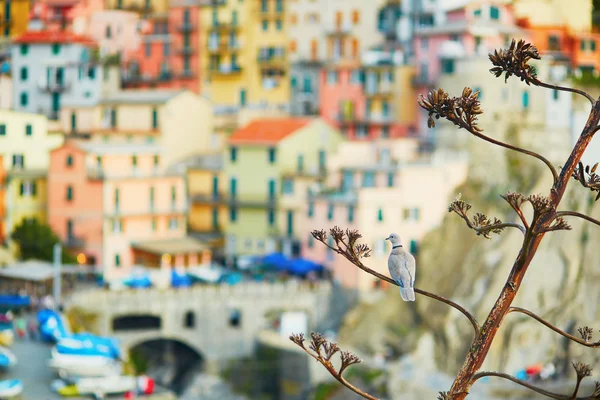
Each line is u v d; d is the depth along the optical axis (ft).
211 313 623.36
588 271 545.85
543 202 86.48
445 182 653.30
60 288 615.16
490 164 645.10
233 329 627.05
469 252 606.14
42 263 609.42
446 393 86.69
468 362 86.53
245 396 603.26
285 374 595.47
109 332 602.03
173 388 622.54
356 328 611.88
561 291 544.21
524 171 633.61
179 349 633.20
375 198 649.61
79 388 447.01
